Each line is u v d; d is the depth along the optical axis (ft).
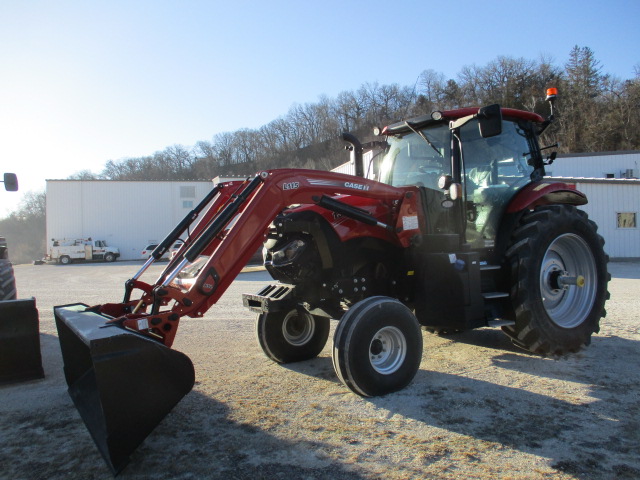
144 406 8.58
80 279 55.67
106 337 8.41
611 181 64.44
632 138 147.84
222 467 8.59
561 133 157.58
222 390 12.72
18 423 10.99
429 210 14.67
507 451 8.94
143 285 12.83
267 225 11.75
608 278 16.76
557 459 8.60
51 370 15.40
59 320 12.21
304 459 8.82
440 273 13.60
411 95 203.51
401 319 12.37
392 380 12.11
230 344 17.92
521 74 182.29
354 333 11.57
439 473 8.18
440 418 10.52
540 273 14.73
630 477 7.99
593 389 12.17
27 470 8.70
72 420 11.12
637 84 155.53
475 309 13.39
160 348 8.80
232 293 33.24
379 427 10.13
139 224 115.65
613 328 19.12
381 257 14.33
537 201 16.21
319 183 12.58
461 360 14.94
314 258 13.24
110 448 8.23
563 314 16.07
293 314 15.38
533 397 11.67
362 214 13.16
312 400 11.85
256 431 10.09
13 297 20.75
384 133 16.67
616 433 9.62
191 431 10.16
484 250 15.25
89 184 113.70
